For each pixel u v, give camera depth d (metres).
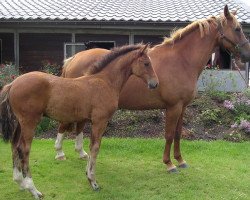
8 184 5.86
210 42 6.49
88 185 5.89
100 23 11.87
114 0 15.11
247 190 5.85
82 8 13.23
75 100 5.34
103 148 7.73
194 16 12.20
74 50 12.66
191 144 8.00
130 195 5.53
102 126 5.55
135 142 8.02
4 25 12.09
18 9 12.70
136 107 6.45
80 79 5.49
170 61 6.31
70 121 5.48
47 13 12.27
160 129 8.81
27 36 12.64
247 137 8.67
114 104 5.62
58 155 6.97
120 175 6.34
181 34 6.44
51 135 8.65
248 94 10.22
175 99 6.24
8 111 5.21
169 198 5.48
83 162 6.90
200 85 11.44
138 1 15.08
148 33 12.38
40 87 5.16
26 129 5.20
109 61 5.65
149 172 6.50
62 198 5.43
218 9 13.20
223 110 9.58
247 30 11.95
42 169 6.50
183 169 6.65
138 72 5.70
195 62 6.40
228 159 7.27
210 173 6.49
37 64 12.77
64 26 12.11
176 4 14.44
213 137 8.62
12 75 10.12
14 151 5.36
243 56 6.51
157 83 5.69
